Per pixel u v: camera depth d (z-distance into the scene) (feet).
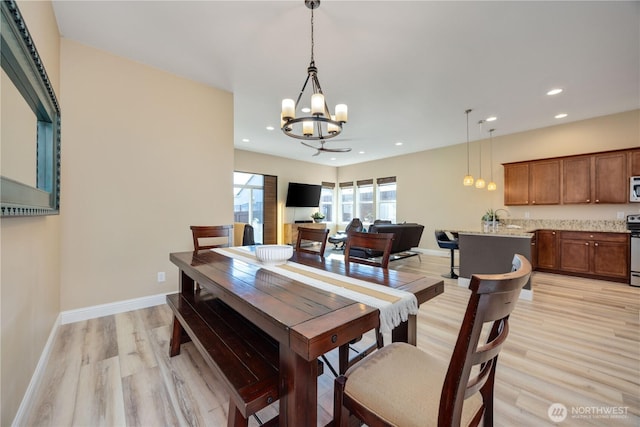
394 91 11.87
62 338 7.34
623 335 7.86
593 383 5.72
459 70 10.15
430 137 19.15
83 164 8.48
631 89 11.62
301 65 9.78
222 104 11.63
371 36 8.20
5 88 3.88
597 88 11.53
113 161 9.00
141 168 9.56
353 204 29.66
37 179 5.88
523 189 17.16
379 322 3.57
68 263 8.25
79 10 7.06
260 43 8.52
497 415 4.82
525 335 7.88
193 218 10.77
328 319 3.22
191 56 9.20
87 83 8.53
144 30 7.87
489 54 9.12
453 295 11.62
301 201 27.14
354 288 4.48
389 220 26.09
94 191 8.67
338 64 9.75
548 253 15.67
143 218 9.61
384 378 3.35
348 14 7.25
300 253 8.07
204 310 6.08
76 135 8.35
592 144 15.17
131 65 9.35
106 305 8.89
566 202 15.49
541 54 9.11
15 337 4.36
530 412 4.89
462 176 20.84
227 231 8.89
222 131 11.60
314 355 2.80
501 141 18.72
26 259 4.96
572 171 15.31
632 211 14.11
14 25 3.59
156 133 9.89
